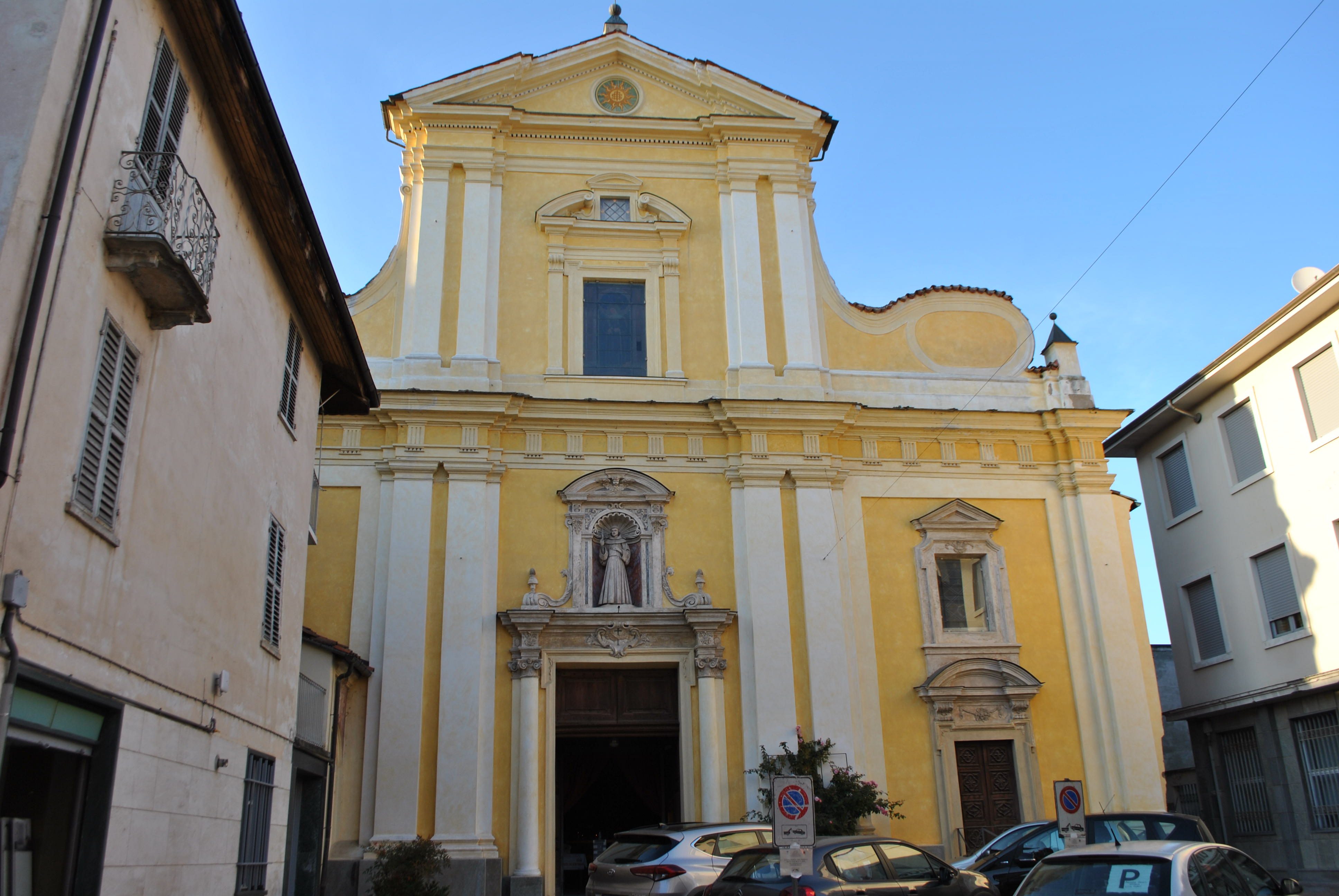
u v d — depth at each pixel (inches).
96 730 344.8
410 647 781.9
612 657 806.5
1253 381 872.9
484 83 962.1
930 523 877.2
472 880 726.5
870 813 755.4
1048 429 916.0
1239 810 872.3
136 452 366.9
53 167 307.3
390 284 910.4
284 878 552.4
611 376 895.1
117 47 345.1
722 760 788.6
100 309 337.1
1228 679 891.4
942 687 829.2
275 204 497.0
